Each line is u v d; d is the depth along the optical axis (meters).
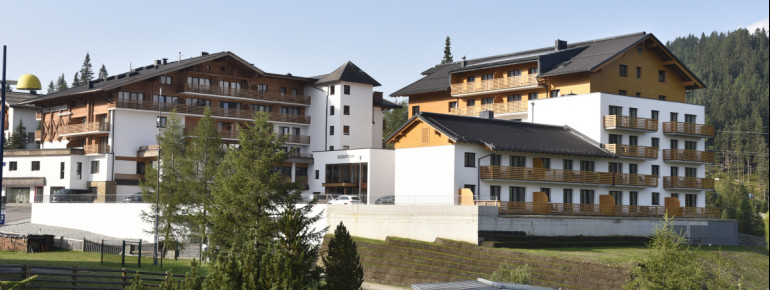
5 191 112.88
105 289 43.91
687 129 90.38
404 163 77.88
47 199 94.81
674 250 47.41
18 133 130.50
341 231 38.44
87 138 109.75
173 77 110.56
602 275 54.53
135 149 106.50
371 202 78.50
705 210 88.94
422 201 74.62
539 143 78.19
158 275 50.44
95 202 89.62
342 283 37.75
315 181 107.25
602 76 90.81
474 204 68.44
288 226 37.00
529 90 97.31
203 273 58.44
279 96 117.62
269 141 52.88
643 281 47.50
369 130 118.88
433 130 75.50
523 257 59.41
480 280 35.88
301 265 36.06
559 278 55.44
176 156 76.38
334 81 116.00
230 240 50.34
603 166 83.25
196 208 73.50
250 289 33.56
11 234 75.00
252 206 50.88
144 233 82.56
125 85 105.06
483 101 102.69
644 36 94.06
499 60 105.81
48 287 42.53
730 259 70.69
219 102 113.94
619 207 80.00
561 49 101.56
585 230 72.25
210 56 111.00
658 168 88.31
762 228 122.38
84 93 108.56
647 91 95.25
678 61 96.56
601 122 83.06
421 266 60.25
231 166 57.44
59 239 77.06
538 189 77.44
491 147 72.62
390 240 66.69
